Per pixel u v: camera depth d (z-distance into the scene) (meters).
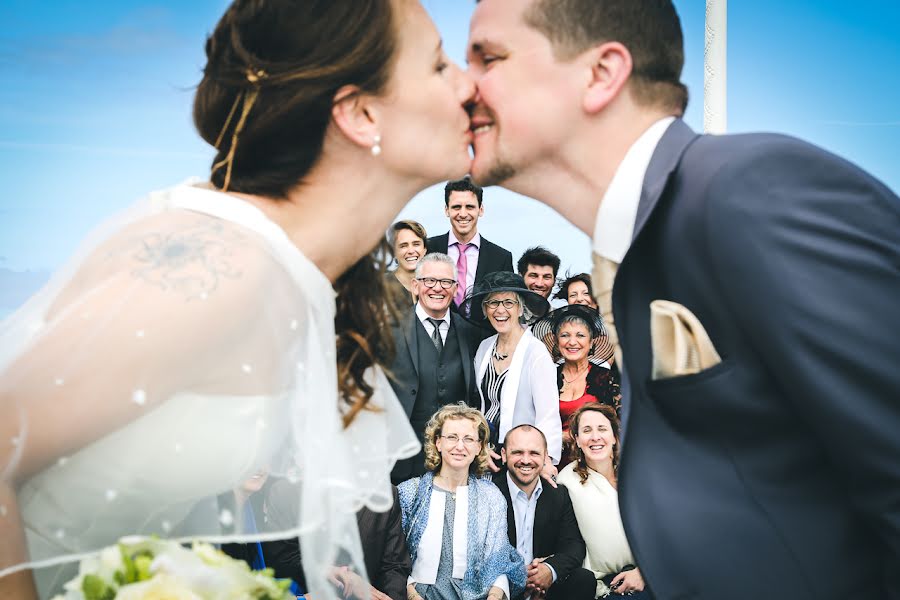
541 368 4.73
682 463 1.50
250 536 1.55
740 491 1.46
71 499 1.43
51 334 1.36
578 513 4.23
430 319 4.72
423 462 4.48
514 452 4.20
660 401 1.51
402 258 5.14
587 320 4.94
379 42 1.53
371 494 1.75
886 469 1.28
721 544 1.46
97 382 1.32
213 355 1.39
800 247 1.31
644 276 1.53
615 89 1.55
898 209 1.36
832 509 1.43
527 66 1.58
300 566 2.83
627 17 1.54
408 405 4.58
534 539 4.20
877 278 1.30
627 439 1.54
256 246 1.45
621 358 1.56
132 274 1.39
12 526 1.32
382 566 3.62
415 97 1.57
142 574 1.20
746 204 1.34
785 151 1.36
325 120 1.55
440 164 1.61
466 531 3.89
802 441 1.43
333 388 1.56
